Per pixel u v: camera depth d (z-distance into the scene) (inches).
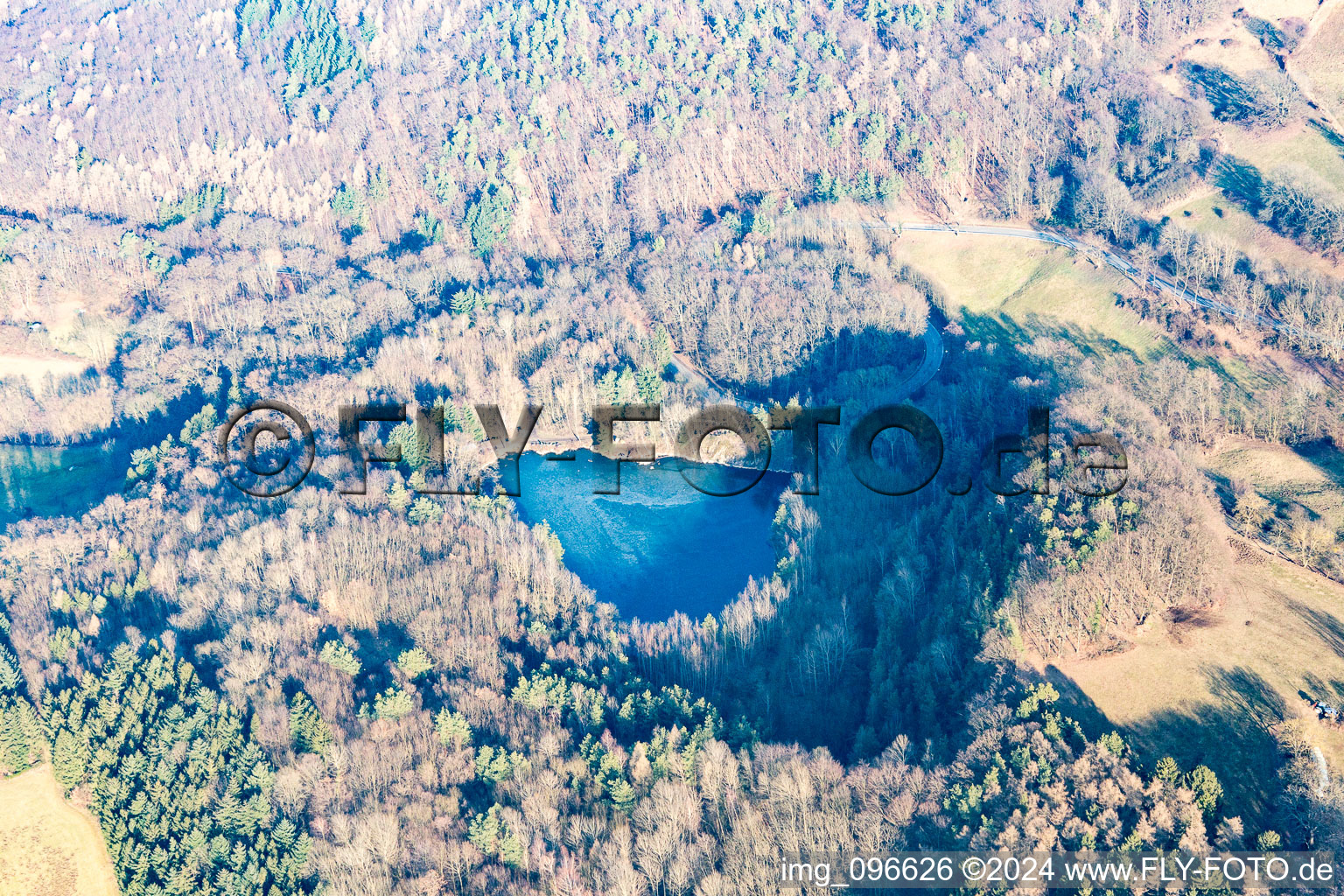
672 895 7386.8
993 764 7677.2
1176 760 7726.4
